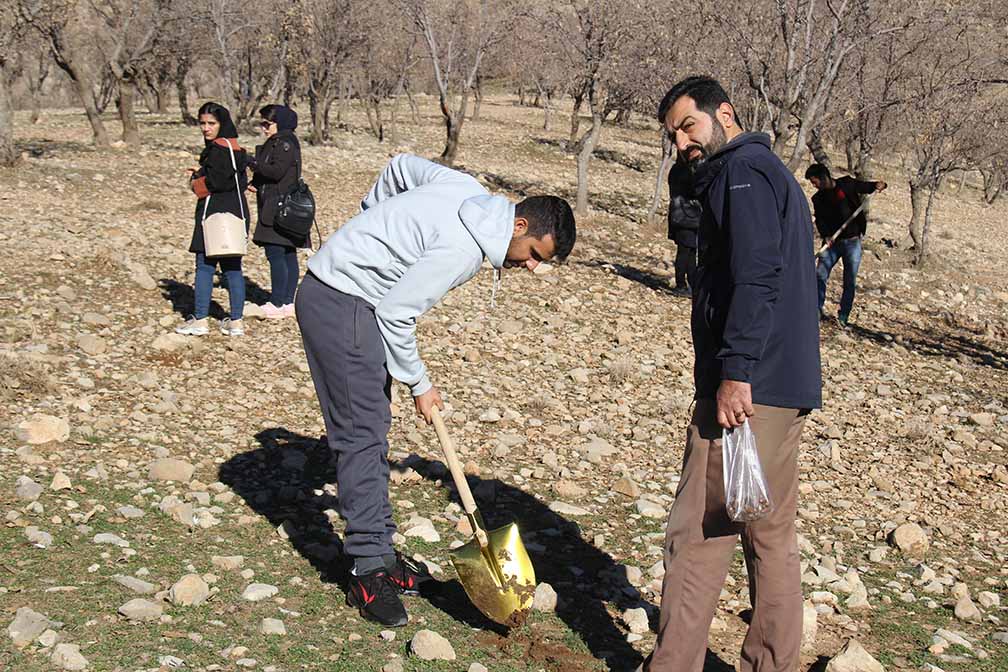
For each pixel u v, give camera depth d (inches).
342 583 157.9
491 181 874.1
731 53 645.9
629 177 1041.5
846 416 309.1
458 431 244.2
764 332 119.0
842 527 212.5
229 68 1135.0
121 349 279.3
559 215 138.9
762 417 125.5
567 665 139.6
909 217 1076.5
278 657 131.2
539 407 272.5
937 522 221.8
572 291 447.2
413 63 1176.2
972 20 673.6
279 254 330.6
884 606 174.4
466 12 991.6
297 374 276.8
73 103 2046.0
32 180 585.3
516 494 207.9
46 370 247.9
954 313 539.8
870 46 625.3
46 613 134.0
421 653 135.9
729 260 121.8
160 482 190.4
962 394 358.3
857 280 597.9
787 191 122.8
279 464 209.6
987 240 989.2
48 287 335.0
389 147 1061.8
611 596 165.9
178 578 151.1
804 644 155.3
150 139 978.1
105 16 1058.1
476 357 316.8
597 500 210.4
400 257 141.1
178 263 400.8
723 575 130.1
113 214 506.3
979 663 154.3
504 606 143.2
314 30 1042.1
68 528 163.6
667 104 131.0
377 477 147.3
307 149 951.6
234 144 293.9
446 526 187.6
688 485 129.5
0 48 641.0
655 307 436.8
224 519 177.8
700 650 130.5
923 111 676.1
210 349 291.6
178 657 127.0
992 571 197.8
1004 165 1197.7
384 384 148.2
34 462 190.1
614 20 653.3
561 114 1894.7
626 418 275.6
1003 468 267.6
